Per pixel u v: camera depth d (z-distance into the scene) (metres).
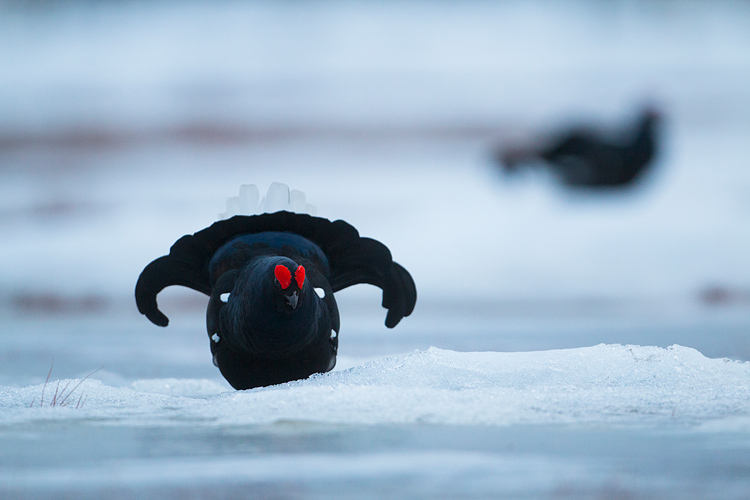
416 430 21.09
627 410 23.25
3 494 15.84
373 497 15.34
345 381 27.19
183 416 23.36
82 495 15.80
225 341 29.58
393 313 33.53
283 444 19.81
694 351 29.69
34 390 27.59
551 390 25.70
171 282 32.78
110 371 38.66
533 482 16.33
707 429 21.20
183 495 15.61
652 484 16.25
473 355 29.58
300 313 27.84
